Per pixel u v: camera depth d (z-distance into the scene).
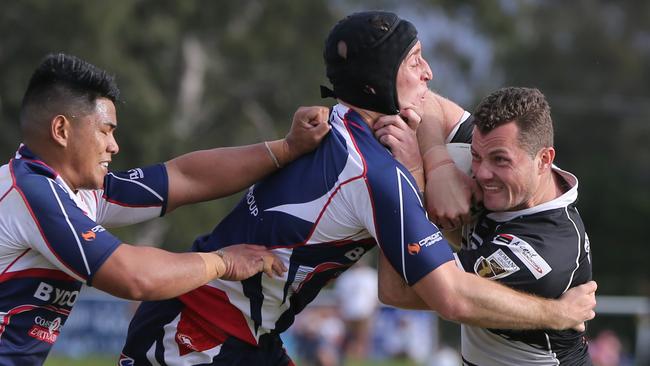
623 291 105.06
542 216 14.94
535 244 14.64
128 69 84.06
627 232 109.25
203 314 14.98
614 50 126.19
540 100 14.56
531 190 14.60
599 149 124.06
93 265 13.79
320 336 40.09
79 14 82.50
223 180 15.42
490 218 15.26
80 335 45.94
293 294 15.02
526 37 126.75
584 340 16.34
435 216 14.98
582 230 15.23
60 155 14.37
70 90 14.23
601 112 123.88
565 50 127.44
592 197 111.00
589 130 124.62
